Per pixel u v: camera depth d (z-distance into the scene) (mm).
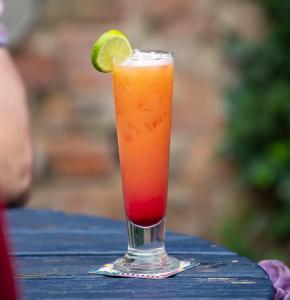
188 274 1476
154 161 1453
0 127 2279
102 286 1418
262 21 4059
